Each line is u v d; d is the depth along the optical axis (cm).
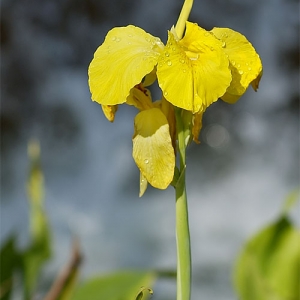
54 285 109
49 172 490
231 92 84
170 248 343
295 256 110
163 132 85
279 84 529
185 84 82
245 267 111
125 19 547
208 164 489
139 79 82
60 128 523
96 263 321
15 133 521
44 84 538
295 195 111
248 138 511
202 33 83
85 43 548
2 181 479
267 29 540
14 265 116
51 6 545
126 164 491
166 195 430
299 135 508
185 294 84
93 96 83
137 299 85
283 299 110
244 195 443
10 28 540
